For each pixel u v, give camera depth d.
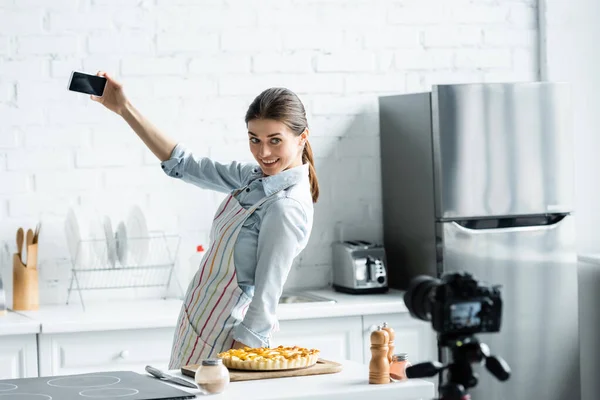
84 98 4.07
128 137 4.12
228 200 2.79
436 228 3.96
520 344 4.00
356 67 4.40
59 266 4.04
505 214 3.98
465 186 3.94
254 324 2.58
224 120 4.24
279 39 4.30
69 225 3.89
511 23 4.58
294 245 2.60
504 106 3.96
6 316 3.64
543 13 4.57
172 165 3.10
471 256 3.94
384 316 3.86
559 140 4.04
